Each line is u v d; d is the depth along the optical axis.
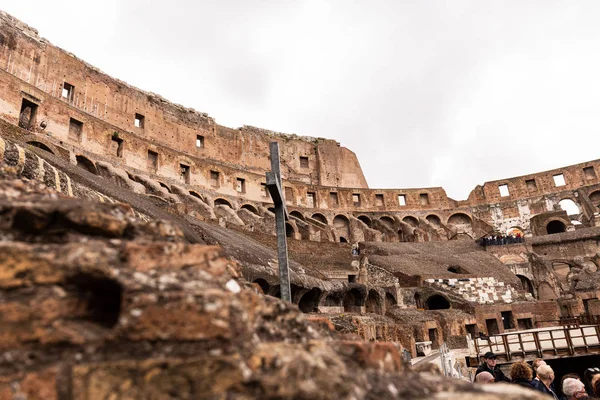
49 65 46.28
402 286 35.84
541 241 54.19
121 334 3.11
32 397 2.88
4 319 3.04
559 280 44.59
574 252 52.56
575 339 21.80
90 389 2.91
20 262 3.24
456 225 72.88
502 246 51.88
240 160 68.62
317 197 69.75
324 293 24.69
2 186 4.35
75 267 3.33
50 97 40.53
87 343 3.12
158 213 22.12
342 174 80.12
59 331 3.11
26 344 3.05
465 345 24.09
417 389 3.74
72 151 40.12
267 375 3.11
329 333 5.03
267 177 8.92
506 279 39.16
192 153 61.88
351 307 28.25
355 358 3.95
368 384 3.54
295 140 78.81
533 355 19.61
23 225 3.78
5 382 2.88
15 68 42.44
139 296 3.22
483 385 4.11
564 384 8.16
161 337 3.12
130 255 3.54
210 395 2.95
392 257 42.53
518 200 71.06
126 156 47.31
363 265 40.16
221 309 3.27
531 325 32.09
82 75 50.12
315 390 3.05
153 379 2.96
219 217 45.81
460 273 40.53
